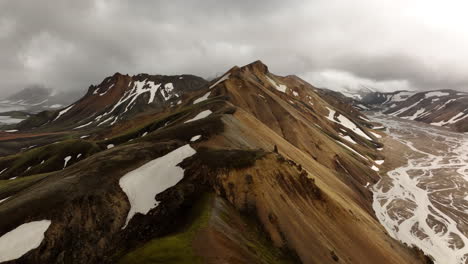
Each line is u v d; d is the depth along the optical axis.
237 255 28.97
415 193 98.69
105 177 41.81
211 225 31.52
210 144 53.25
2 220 31.58
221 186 40.53
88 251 31.05
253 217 37.69
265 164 45.19
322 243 38.12
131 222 35.69
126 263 27.02
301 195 45.00
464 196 96.75
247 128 71.12
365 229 48.50
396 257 46.06
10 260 27.47
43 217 32.38
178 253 26.88
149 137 62.84
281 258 33.50
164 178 43.31
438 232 71.69
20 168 95.75
